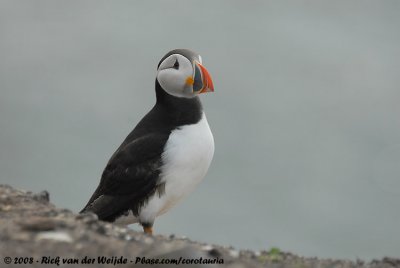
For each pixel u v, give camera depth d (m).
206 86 8.60
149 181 8.37
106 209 8.46
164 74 8.69
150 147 8.39
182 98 8.66
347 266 6.80
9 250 5.95
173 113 8.62
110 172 8.55
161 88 8.76
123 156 8.49
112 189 8.49
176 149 8.37
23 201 7.49
